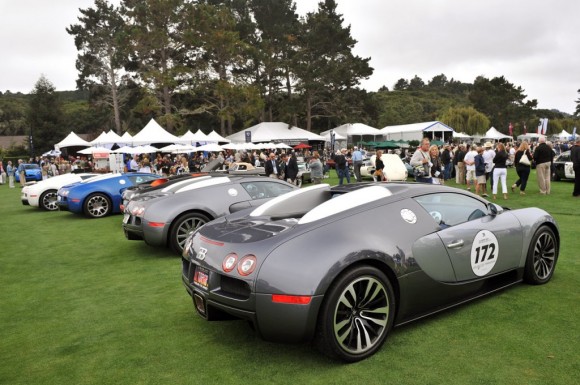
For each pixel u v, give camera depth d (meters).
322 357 2.82
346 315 2.70
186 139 30.56
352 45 51.25
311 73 47.41
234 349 3.00
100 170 16.56
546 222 4.05
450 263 3.20
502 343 2.89
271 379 2.57
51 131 56.94
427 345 2.90
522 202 10.22
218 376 2.63
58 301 4.27
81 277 5.14
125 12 45.88
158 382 2.60
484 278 3.49
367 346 2.76
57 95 59.69
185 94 46.38
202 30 41.91
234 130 55.25
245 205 5.81
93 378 2.69
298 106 47.00
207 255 2.92
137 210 5.82
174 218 5.69
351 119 49.84
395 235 2.96
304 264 2.58
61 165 25.53
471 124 54.75
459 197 3.58
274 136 40.69
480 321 3.25
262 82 51.00
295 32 50.91
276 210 3.49
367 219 2.96
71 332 3.45
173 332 3.36
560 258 5.03
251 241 2.80
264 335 2.62
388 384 2.45
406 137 47.94
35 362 2.94
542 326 3.14
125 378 2.67
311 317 2.53
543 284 4.07
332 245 2.67
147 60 45.81
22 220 10.27
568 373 2.50
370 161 21.09
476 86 88.12
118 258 6.06
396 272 2.87
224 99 45.19
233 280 2.73
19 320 3.78
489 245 3.53
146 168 16.14
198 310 3.11
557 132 77.69
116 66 49.84
